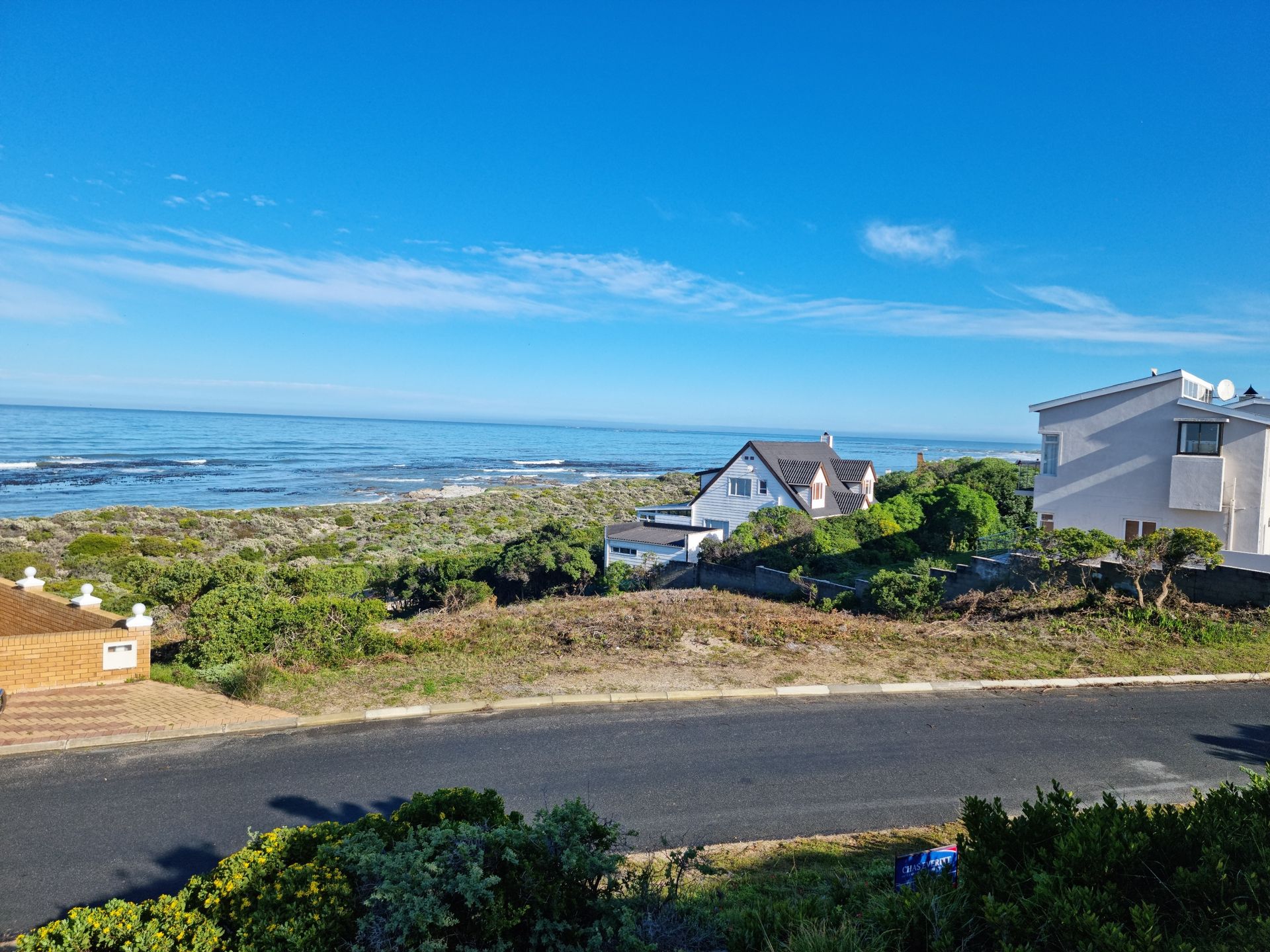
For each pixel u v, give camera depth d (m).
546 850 4.91
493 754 9.41
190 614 14.13
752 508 37.38
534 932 4.52
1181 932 3.96
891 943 4.39
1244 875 4.17
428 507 65.44
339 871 4.71
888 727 10.52
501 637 15.69
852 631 16.31
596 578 33.03
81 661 11.99
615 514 67.69
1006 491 34.62
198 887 5.05
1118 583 17.39
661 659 13.94
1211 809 4.98
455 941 4.52
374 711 10.77
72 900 6.13
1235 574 15.93
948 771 8.98
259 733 10.07
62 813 7.69
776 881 6.22
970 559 24.53
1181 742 9.88
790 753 9.52
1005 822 5.07
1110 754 9.51
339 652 13.51
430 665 13.34
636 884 5.61
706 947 4.85
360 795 8.18
